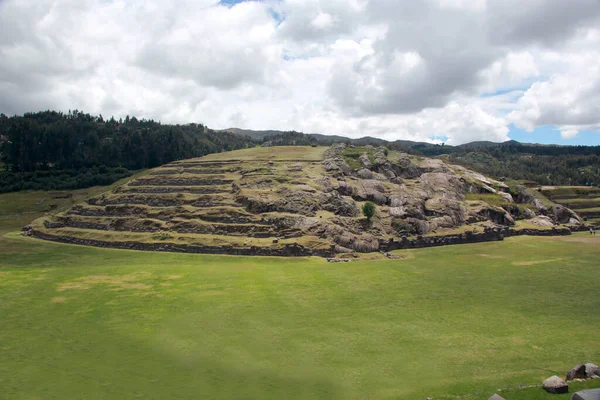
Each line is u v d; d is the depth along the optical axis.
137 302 54.16
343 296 56.91
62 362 37.94
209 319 48.25
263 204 99.56
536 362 37.53
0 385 33.88
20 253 90.75
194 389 33.31
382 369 36.53
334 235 88.50
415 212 105.00
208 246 87.06
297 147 181.00
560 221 138.38
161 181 132.75
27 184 171.38
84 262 81.88
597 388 28.22
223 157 159.38
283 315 49.69
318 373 35.88
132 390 33.16
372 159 141.12
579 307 52.91
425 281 64.81
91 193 161.00
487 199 133.62
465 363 37.53
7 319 48.34
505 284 63.34
